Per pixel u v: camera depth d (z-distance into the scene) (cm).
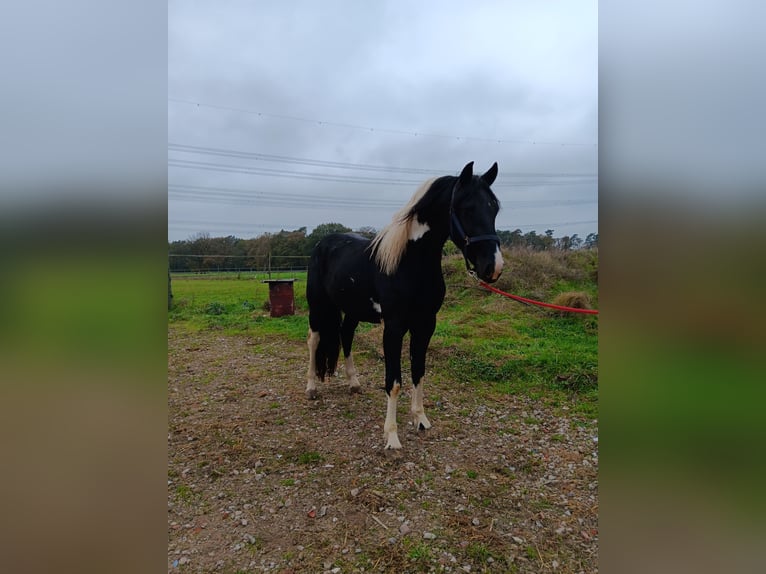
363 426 283
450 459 240
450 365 404
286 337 559
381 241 259
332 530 182
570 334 516
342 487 213
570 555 168
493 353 433
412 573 159
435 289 253
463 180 223
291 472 228
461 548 171
